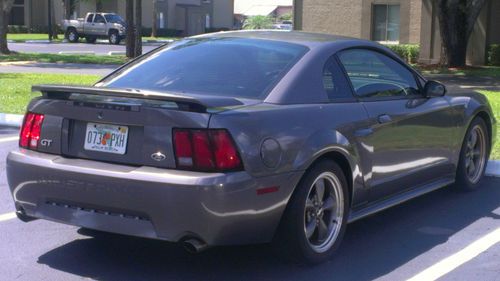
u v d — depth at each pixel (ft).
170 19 204.64
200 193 13.39
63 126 15.35
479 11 84.84
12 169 15.72
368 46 18.69
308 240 15.62
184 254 16.80
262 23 191.72
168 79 17.06
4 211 20.35
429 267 16.11
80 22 149.79
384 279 15.33
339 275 15.52
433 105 19.90
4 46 98.07
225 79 16.49
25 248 17.13
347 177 16.71
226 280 15.16
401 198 19.07
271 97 15.56
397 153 18.31
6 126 34.53
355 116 16.71
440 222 19.70
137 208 13.93
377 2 99.66
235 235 14.08
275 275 15.49
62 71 72.90
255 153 14.02
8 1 97.71
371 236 18.37
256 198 14.07
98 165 14.53
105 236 18.11
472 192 23.04
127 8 95.45
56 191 14.96
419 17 96.58
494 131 23.77
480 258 16.76
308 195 15.34
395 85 19.17
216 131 13.73
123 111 14.40
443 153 20.65
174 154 13.89
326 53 17.17
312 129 15.34
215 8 216.95
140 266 15.98
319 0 104.99
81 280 15.11
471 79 73.10
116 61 91.15
